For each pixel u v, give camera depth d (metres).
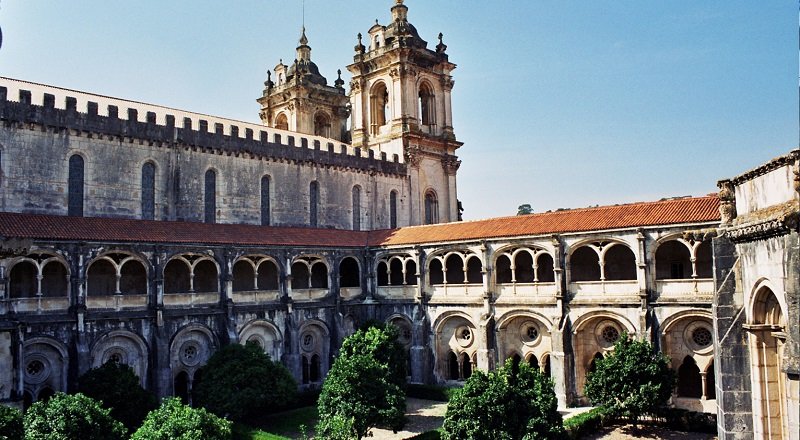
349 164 81.94
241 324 61.72
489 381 39.66
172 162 66.00
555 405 40.19
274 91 104.44
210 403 50.56
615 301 56.09
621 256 63.16
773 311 29.14
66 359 50.84
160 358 54.94
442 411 59.19
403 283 72.31
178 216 65.94
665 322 53.72
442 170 94.12
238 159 71.44
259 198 72.94
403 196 87.81
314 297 68.62
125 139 62.78
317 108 102.88
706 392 53.12
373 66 92.31
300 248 67.12
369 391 45.84
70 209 59.06
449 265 73.62
